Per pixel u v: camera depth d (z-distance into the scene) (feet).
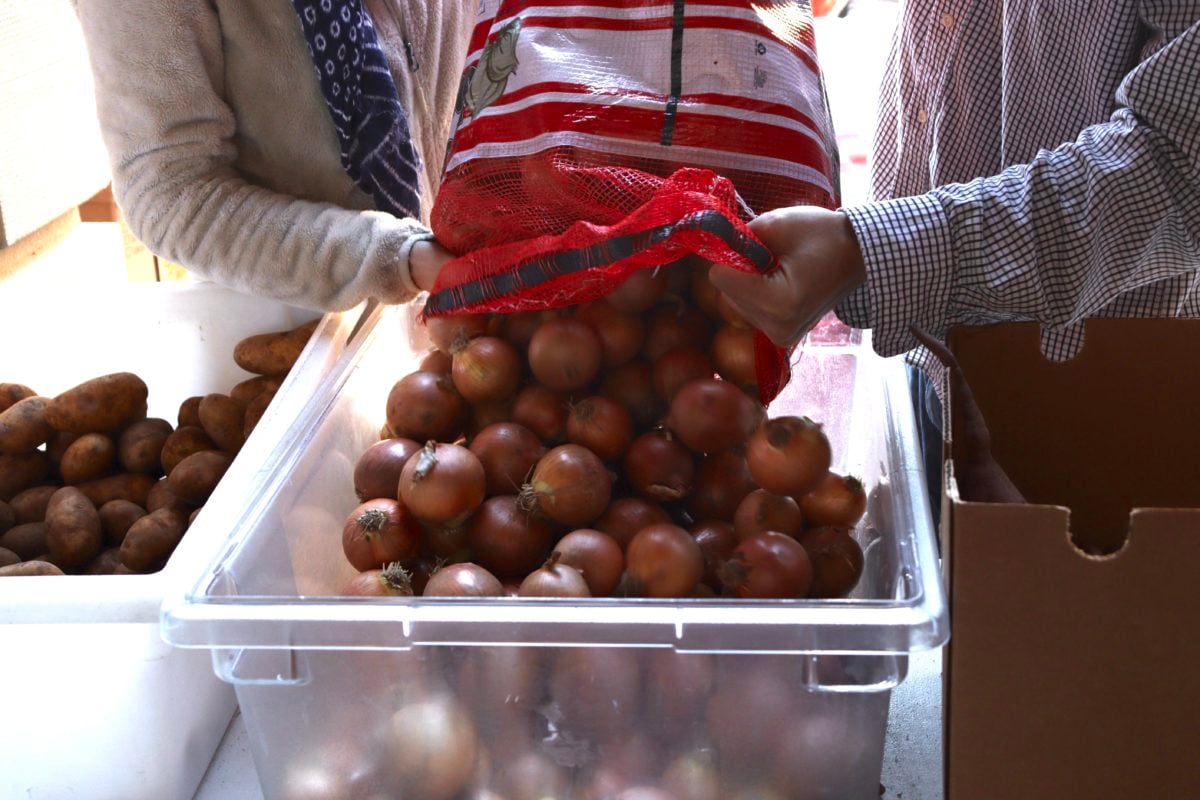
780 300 2.43
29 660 2.64
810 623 2.11
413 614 2.18
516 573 2.70
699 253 2.40
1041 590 2.02
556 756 2.32
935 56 3.66
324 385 3.18
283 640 2.20
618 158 2.70
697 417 2.68
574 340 2.78
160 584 2.61
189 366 4.53
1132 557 1.96
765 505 2.61
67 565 3.59
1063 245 2.62
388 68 3.88
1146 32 3.10
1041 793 2.19
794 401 3.42
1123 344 2.87
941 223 2.57
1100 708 2.10
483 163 2.83
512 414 2.95
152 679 2.71
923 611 2.10
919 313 2.66
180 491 3.68
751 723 2.27
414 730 2.28
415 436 2.94
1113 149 2.61
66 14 4.64
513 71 2.80
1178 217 2.68
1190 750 2.10
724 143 2.71
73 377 4.50
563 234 2.59
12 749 2.77
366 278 3.35
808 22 3.06
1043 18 3.27
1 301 4.38
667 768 2.33
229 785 2.99
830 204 2.92
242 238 3.40
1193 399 2.90
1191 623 1.99
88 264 5.24
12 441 3.89
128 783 2.85
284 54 3.52
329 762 2.37
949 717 2.19
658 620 2.14
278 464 2.79
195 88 3.35
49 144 4.59
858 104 8.91
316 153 3.73
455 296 2.91
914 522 2.38
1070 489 3.08
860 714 2.28
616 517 2.68
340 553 3.14
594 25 2.79
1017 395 2.97
